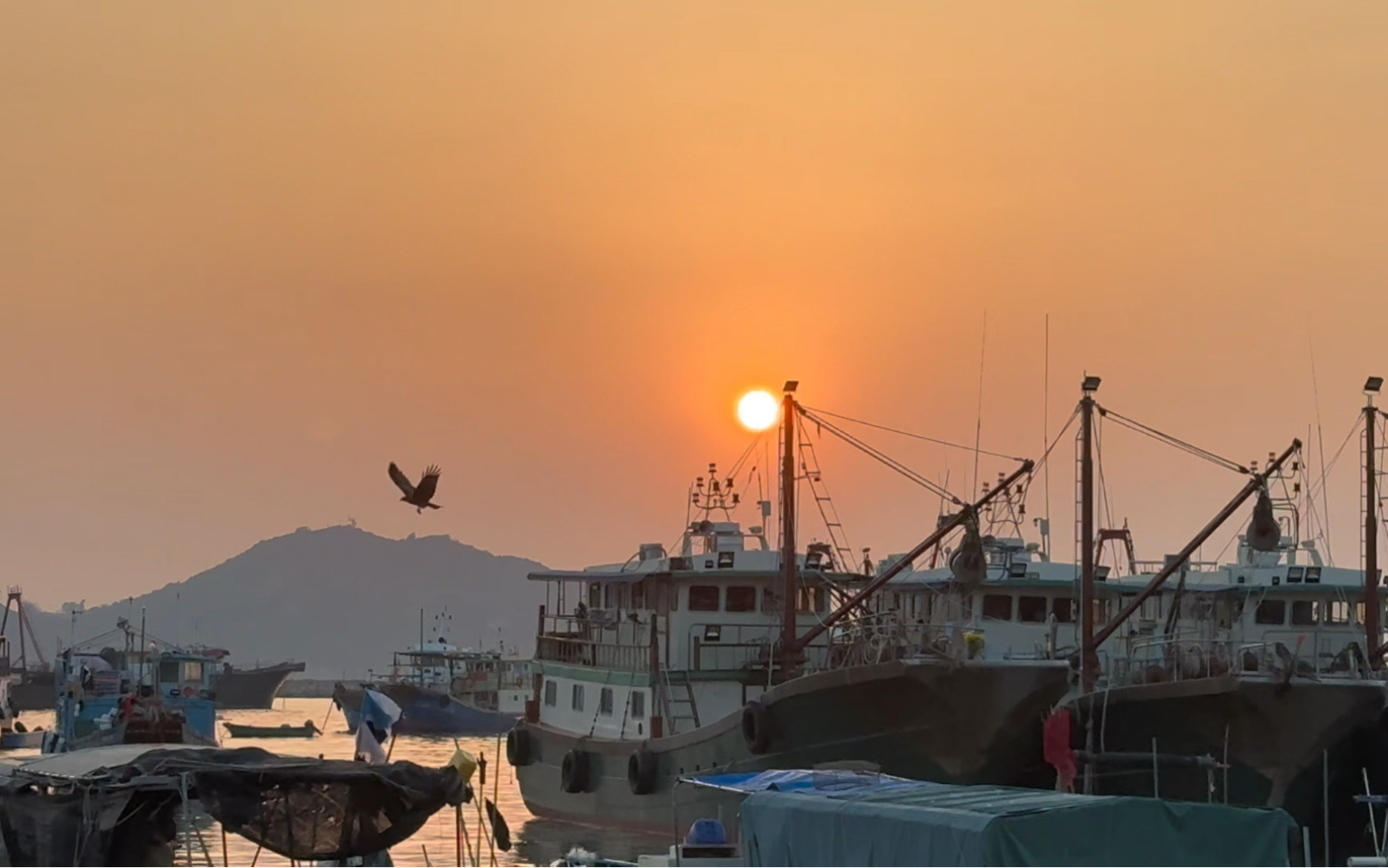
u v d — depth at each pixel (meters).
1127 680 55.16
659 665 57.69
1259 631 63.09
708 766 53.62
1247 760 49.16
